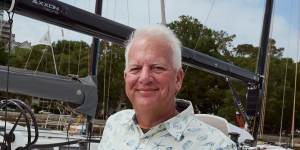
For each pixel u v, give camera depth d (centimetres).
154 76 206
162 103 208
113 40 406
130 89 212
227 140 204
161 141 208
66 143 372
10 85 376
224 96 3509
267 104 3319
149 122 214
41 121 834
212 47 3459
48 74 421
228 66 619
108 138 235
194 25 3422
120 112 246
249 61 3634
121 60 2497
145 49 207
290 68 3406
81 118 692
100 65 2458
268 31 787
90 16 377
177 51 210
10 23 298
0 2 314
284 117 3397
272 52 3503
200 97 3566
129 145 217
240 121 752
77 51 2356
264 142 855
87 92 422
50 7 347
